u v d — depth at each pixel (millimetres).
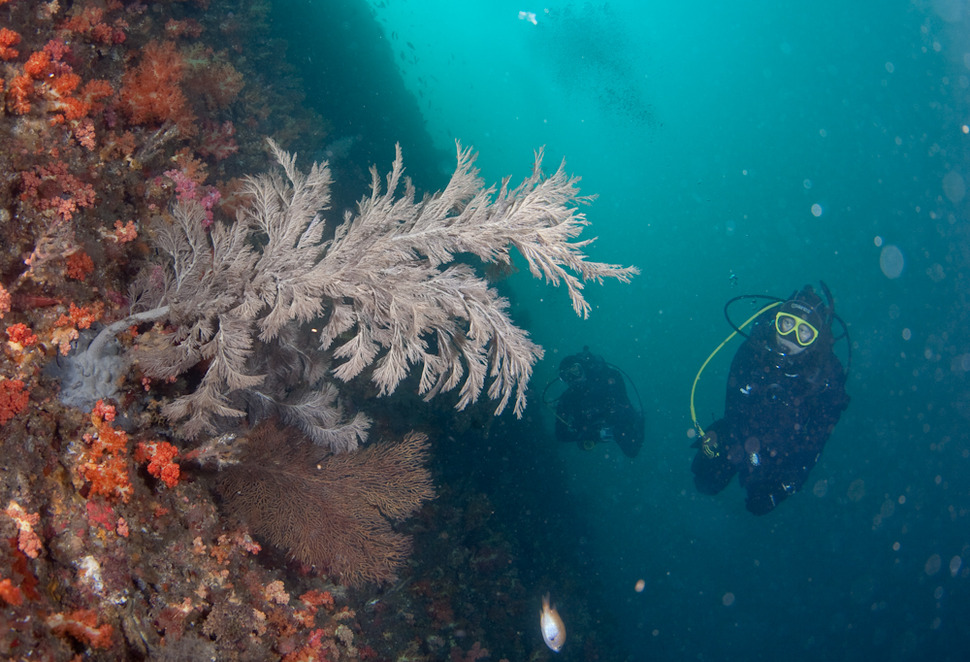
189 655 2229
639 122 44812
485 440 10305
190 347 2771
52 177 2531
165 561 2477
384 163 10570
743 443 8781
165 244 2805
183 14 5574
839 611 29609
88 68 3365
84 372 2363
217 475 3340
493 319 2912
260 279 2828
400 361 2873
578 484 18156
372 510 3887
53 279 2447
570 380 10422
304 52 9789
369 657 4680
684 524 29781
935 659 29312
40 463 2037
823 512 40562
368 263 2709
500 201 2785
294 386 3664
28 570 1790
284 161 2969
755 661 23266
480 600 7770
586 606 11383
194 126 4070
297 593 3627
